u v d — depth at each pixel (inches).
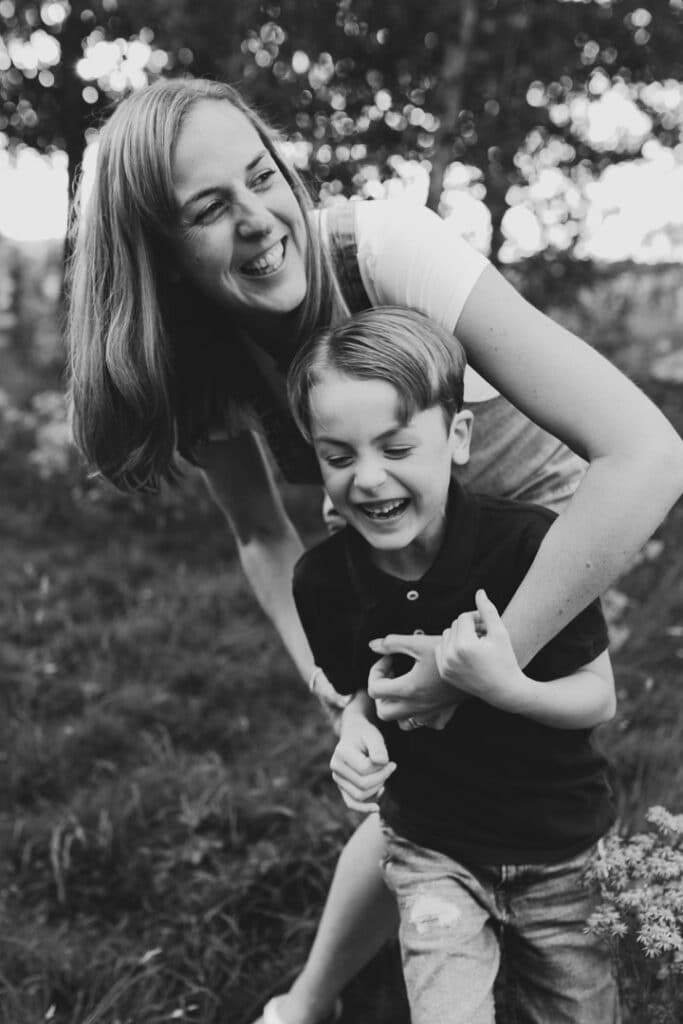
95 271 63.0
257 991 82.5
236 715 125.3
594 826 61.4
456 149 194.9
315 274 60.7
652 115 203.3
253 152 57.5
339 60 194.4
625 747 102.2
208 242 57.8
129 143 57.3
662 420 52.5
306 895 90.4
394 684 56.8
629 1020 65.6
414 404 53.9
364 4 187.2
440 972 57.9
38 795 109.0
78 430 68.8
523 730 59.0
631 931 60.4
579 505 52.6
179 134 56.2
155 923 89.5
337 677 65.0
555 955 61.9
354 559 60.2
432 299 57.5
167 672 135.9
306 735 116.2
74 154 202.2
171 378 65.6
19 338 343.3
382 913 71.6
